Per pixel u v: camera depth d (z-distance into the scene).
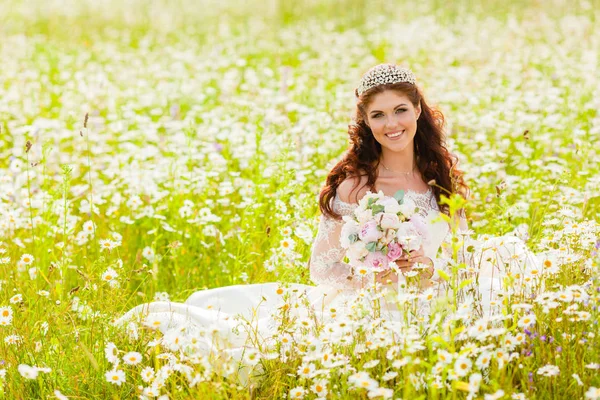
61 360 4.77
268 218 7.25
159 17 20.75
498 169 8.01
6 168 9.05
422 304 4.82
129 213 7.70
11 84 12.91
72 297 5.59
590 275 4.84
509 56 13.16
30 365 4.80
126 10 21.80
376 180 5.31
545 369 3.92
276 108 10.82
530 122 9.29
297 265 5.77
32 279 5.79
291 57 15.44
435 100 11.08
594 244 4.79
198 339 4.69
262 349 4.71
